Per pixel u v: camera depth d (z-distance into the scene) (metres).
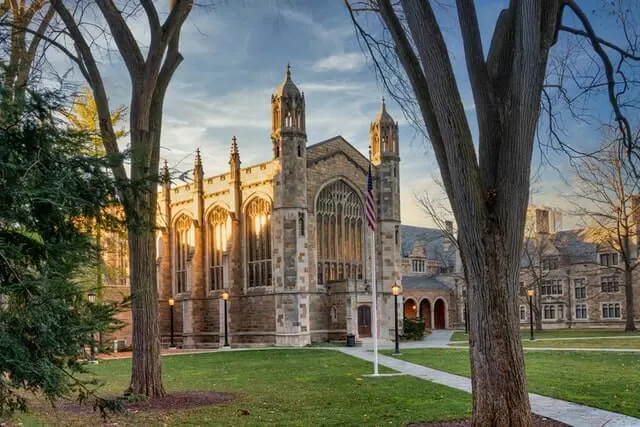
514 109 10.87
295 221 48.91
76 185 7.34
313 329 50.44
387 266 55.12
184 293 57.25
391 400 16.09
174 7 18.12
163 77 18.52
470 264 11.05
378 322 53.56
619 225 60.31
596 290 75.56
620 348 34.28
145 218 9.58
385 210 55.75
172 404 16.25
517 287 11.05
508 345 10.77
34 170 6.82
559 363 25.41
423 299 82.19
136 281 17.62
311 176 51.41
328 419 13.49
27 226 7.05
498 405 10.62
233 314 52.03
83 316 7.28
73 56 17.23
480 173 11.24
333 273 53.00
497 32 12.00
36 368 6.56
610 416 13.21
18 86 7.03
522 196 10.95
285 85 49.88
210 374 25.05
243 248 52.88
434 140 11.69
